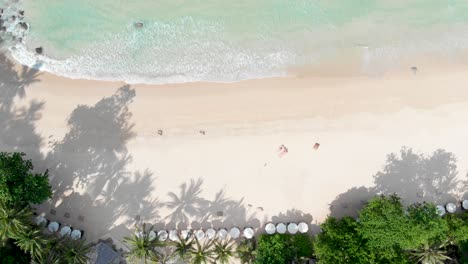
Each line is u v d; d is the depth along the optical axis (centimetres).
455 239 2944
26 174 2914
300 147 3278
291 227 3184
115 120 3297
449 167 3259
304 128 3291
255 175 3259
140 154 3269
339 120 3303
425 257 2894
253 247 3081
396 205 2894
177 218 3234
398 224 2795
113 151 3269
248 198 3244
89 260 3031
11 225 2769
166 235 3186
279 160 3266
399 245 2852
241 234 3216
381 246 2811
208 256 3030
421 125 3291
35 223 3039
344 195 3247
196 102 3319
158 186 3250
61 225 3198
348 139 3281
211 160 3269
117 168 3259
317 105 3316
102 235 3212
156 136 3284
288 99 3325
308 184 3253
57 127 3281
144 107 3309
